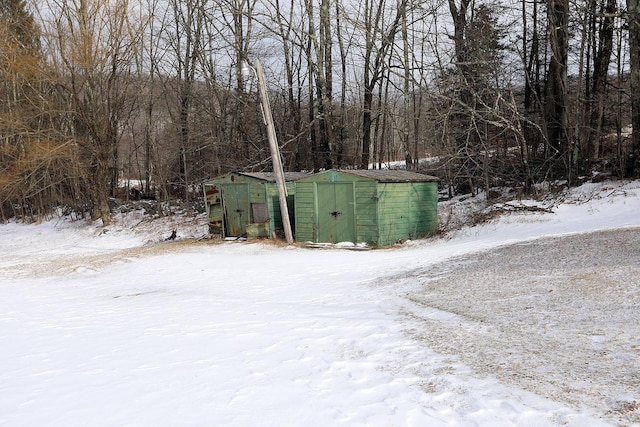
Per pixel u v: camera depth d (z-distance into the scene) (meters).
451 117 25.23
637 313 6.55
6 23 31.84
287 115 36.38
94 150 31.06
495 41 27.20
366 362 6.32
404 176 19.52
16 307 12.12
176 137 33.66
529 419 4.37
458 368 5.73
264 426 4.64
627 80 26.94
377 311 8.89
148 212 32.28
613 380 4.86
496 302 8.26
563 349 5.82
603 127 26.72
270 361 6.59
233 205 22.45
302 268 14.95
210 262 17.50
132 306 11.40
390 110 30.56
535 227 16.78
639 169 19.80
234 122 33.97
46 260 22.77
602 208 16.98
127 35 32.75
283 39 31.62
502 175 25.45
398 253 16.36
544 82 29.09
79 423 4.90
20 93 33.31
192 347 7.46
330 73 29.28
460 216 21.56
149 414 5.04
